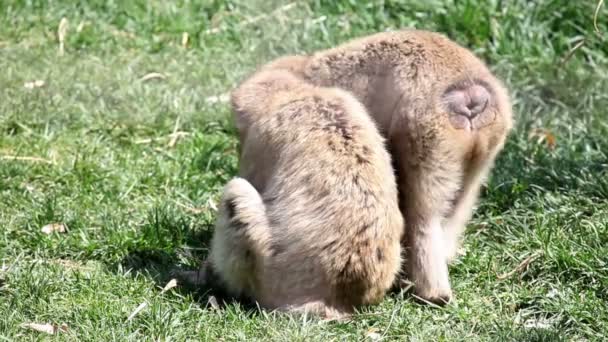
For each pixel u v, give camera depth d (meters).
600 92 21.98
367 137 14.12
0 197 17.81
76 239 16.45
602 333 14.09
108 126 20.67
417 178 14.53
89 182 18.50
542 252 15.84
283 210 14.01
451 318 14.47
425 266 14.77
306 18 24.50
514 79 22.45
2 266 15.41
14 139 20.02
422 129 14.34
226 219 14.33
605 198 17.80
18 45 23.44
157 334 13.59
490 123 14.66
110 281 15.04
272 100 14.70
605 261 15.55
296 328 13.48
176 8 24.91
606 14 24.03
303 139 14.11
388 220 14.01
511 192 18.05
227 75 22.41
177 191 18.39
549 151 19.83
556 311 14.64
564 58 22.94
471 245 16.61
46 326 13.68
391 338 13.86
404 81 14.55
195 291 14.96
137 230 16.81
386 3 24.81
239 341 13.42
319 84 15.33
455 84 14.51
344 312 14.04
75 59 22.94
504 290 15.39
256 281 14.26
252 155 14.67
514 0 24.45
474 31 23.78
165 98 21.56
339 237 13.77
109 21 24.69
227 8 25.34
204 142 20.19
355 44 15.29
